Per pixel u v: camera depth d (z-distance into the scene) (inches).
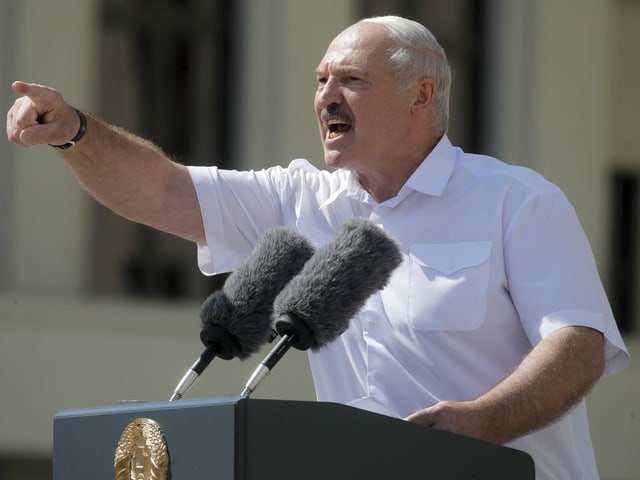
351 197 347.9
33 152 882.8
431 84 340.2
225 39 917.2
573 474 323.6
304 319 276.1
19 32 880.3
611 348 315.0
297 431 244.4
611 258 975.0
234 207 359.3
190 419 247.3
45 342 876.0
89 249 895.7
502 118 938.1
